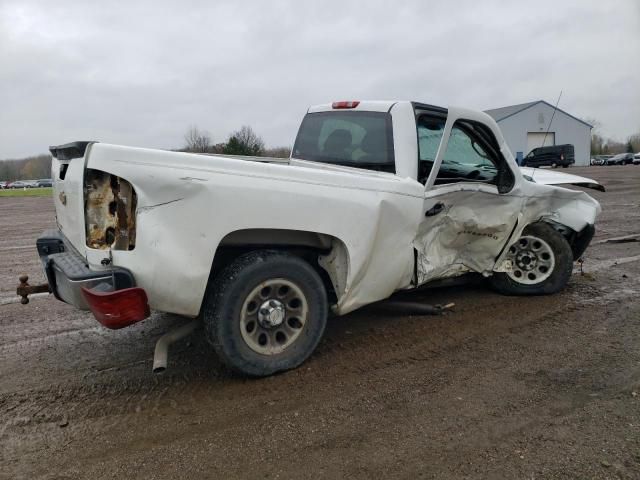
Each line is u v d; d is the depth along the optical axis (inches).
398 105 171.0
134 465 107.7
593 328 180.4
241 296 135.6
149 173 119.9
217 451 112.0
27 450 113.4
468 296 217.8
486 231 189.9
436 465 105.9
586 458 107.0
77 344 174.9
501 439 114.6
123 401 134.2
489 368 150.3
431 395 134.6
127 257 121.7
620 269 265.1
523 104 1854.1
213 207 125.6
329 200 141.5
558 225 224.2
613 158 2229.3
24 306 218.7
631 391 134.6
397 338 173.0
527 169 265.9
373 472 104.0
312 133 197.9
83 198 122.0
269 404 131.0
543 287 215.9
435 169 166.9
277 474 103.9
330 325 185.8
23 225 534.9
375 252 153.8
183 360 158.6
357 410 127.6
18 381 146.9
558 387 137.9
